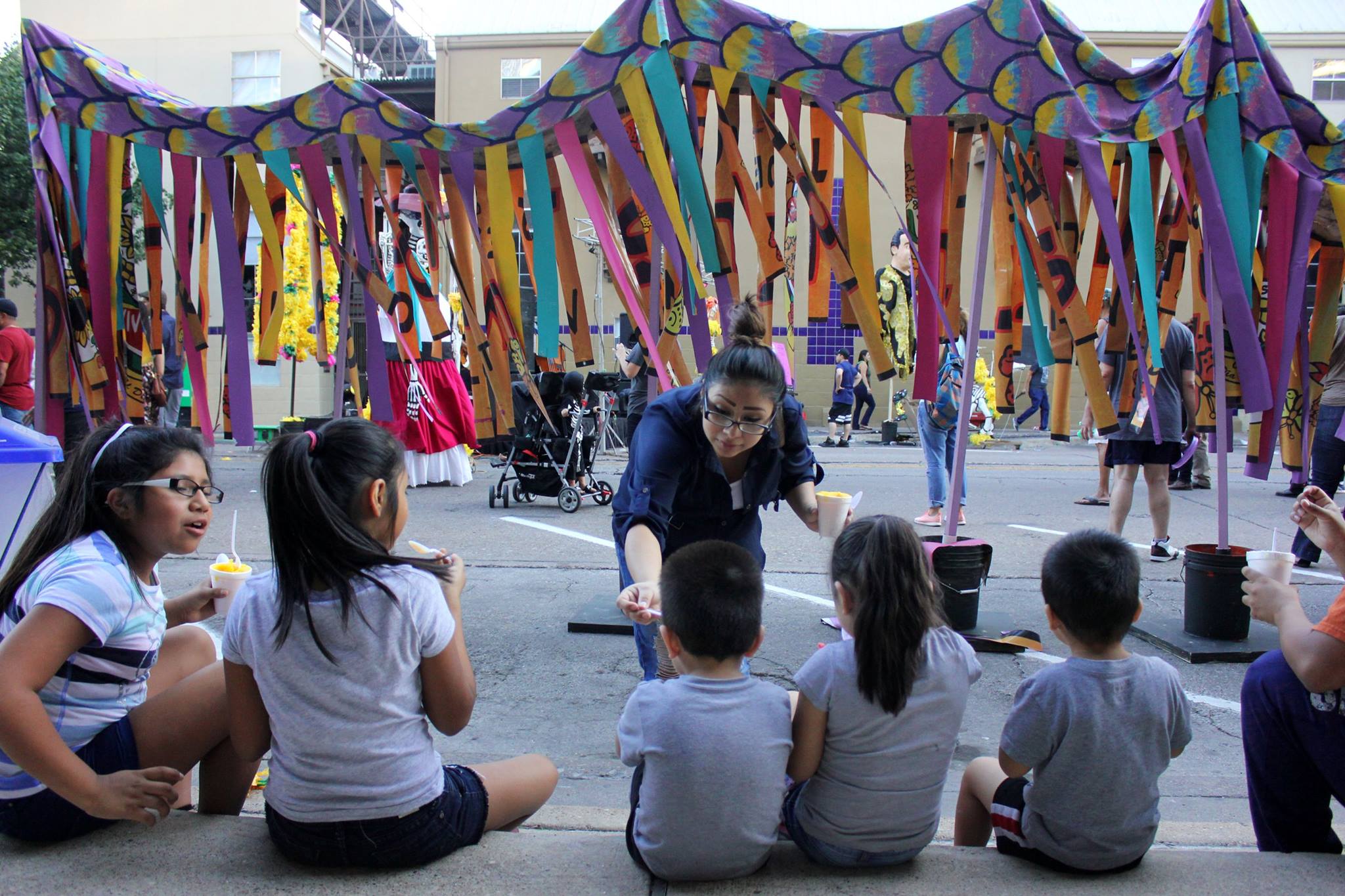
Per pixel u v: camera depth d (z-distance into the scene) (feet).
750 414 8.43
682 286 12.55
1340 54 55.93
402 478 7.12
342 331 13.85
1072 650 7.43
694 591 6.79
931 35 12.05
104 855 7.10
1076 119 12.25
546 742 11.35
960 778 10.53
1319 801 7.92
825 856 7.17
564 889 6.81
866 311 12.95
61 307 13.14
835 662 6.98
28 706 6.36
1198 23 12.91
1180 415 19.83
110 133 13.02
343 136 13.21
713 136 23.13
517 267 13.50
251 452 44.68
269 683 6.66
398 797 6.82
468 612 16.78
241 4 57.88
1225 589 14.76
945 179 12.79
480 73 56.65
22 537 9.49
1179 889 6.94
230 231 13.55
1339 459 19.75
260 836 7.47
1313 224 14.48
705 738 6.68
